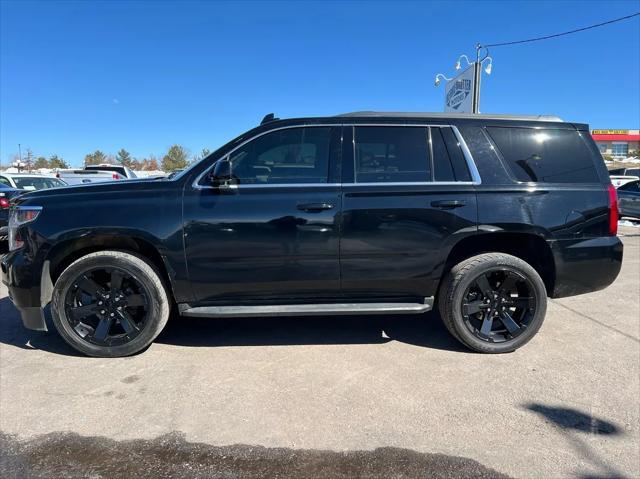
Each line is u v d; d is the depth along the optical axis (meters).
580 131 3.89
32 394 3.12
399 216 3.60
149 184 3.61
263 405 2.98
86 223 3.47
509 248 3.97
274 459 2.44
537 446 2.56
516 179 3.71
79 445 2.55
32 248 3.51
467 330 3.76
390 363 3.62
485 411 2.92
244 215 3.53
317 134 3.72
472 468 2.38
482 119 3.84
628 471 2.35
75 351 3.84
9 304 5.20
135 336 3.64
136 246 3.70
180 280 3.58
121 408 2.94
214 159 3.61
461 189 3.65
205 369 3.51
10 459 2.44
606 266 3.80
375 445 2.56
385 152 3.72
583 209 3.74
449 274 3.77
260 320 4.66
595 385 3.27
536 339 4.14
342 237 3.59
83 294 3.71
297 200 3.55
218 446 2.55
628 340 4.12
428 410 2.93
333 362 3.64
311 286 3.69
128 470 2.35
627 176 20.89
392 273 3.68
